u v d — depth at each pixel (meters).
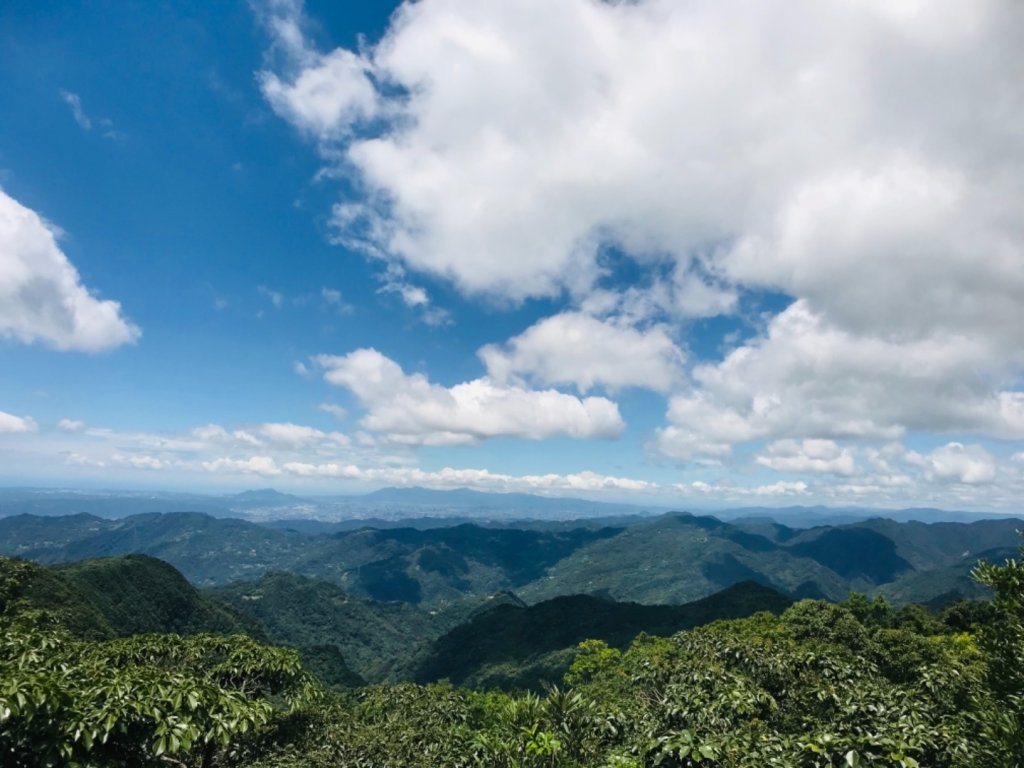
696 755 7.95
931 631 34.41
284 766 11.22
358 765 11.76
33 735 6.53
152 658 12.95
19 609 18.20
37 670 8.09
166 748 7.68
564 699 10.80
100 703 7.52
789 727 10.30
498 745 10.29
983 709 7.44
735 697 10.44
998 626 7.91
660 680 13.61
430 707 17.80
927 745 7.79
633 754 9.24
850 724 9.15
